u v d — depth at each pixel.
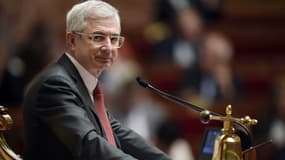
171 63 14.72
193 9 15.73
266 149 13.02
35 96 5.93
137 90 12.04
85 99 6.03
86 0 6.54
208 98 13.99
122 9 16.41
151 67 14.71
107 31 5.96
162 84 14.48
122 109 11.79
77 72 6.09
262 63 16.36
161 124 12.24
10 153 5.86
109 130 6.26
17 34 12.31
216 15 16.30
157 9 15.69
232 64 15.62
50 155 5.89
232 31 16.86
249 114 14.19
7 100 11.38
